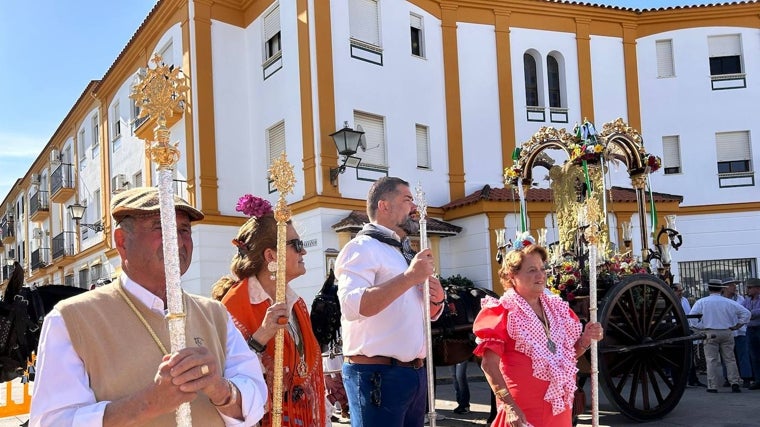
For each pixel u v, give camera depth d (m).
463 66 18.20
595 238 4.41
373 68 16.03
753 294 11.79
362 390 3.86
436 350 8.21
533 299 4.27
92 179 25.88
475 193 17.36
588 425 8.05
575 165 9.10
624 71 20.14
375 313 3.57
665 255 9.33
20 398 12.96
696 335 8.39
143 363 2.19
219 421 2.36
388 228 4.10
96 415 1.96
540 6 19.19
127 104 21.70
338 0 15.40
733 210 20.00
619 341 7.88
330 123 14.88
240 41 17.16
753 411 8.83
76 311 2.18
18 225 42.31
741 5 20.41
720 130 20.34
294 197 15.25
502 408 4.02
